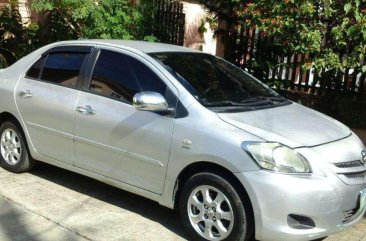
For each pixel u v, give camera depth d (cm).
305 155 395
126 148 460
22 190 526
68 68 527
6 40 1011
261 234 388
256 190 383
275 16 730
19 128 563
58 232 435
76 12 932
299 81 880
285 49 819
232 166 394
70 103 505
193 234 425
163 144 434
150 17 1037
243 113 441
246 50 906
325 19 753
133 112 458
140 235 440
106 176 483
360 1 698
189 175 433
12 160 574
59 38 1019
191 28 1344
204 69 500
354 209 412
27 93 545
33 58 565
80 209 488
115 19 954
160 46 528
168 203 441
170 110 438
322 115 505
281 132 415
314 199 379
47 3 945
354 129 827
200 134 415
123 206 503
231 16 898
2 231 432
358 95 838
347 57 738
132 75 478
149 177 450
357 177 413
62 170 600
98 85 495
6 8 1023
